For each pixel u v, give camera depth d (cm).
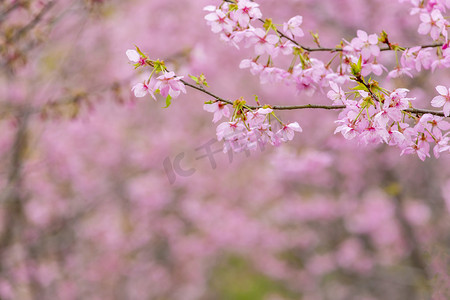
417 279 610
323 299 980
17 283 692
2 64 435
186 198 910
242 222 993
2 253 624
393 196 662
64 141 782
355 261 845
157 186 835
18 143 586
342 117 197
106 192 798
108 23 761
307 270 1058
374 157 684
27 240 676
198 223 957
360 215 802
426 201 723
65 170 768
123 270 868
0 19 389
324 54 635
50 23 414
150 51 824
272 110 192
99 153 846
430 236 689
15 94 671
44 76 698
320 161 582
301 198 905
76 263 789
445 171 731
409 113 193
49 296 745
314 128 745
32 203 717
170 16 816
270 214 1060
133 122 912
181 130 923
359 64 186
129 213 862
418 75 453
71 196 780
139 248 912
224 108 204
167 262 978
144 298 960
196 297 1141
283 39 249
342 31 609
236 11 214
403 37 588
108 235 852
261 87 837
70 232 762
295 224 1011
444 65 223
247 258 1251
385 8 580
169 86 195
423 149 199
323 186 835
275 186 919
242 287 1348
